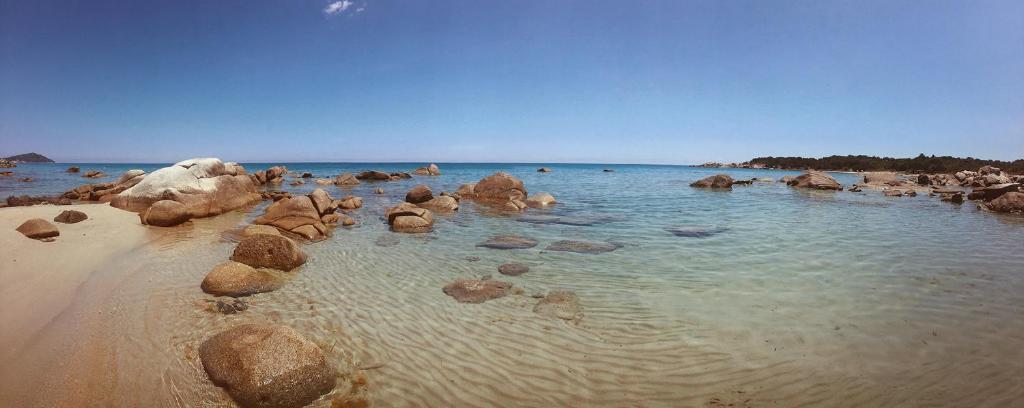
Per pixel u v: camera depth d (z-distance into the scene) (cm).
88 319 709
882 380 561
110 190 2286
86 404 492
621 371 587
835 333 691
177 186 1839
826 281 951
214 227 1559
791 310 785
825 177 3875
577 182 4772
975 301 827
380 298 848
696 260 1137
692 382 562
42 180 4019
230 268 898
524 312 780
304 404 514
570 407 514
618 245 1320
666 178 5922
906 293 872
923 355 622
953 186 4475
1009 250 1248
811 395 532
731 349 642
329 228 1611
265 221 1526
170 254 1141
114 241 1252
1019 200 2136
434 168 6122
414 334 692
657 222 1773
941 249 1258
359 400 524
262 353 545
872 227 1658
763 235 1480
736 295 865
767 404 517
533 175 6969
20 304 746
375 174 4541
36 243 1140
